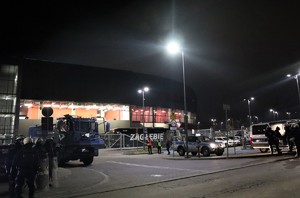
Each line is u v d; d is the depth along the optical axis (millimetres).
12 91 48750
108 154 34500
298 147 18688
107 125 21609
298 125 18953
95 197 9750
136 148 44469
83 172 15969
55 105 63969
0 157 12883
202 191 9625
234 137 45125
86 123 20141
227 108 23875
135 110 71938
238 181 11117
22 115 58438
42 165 10711
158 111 76625
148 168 17734
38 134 21328
